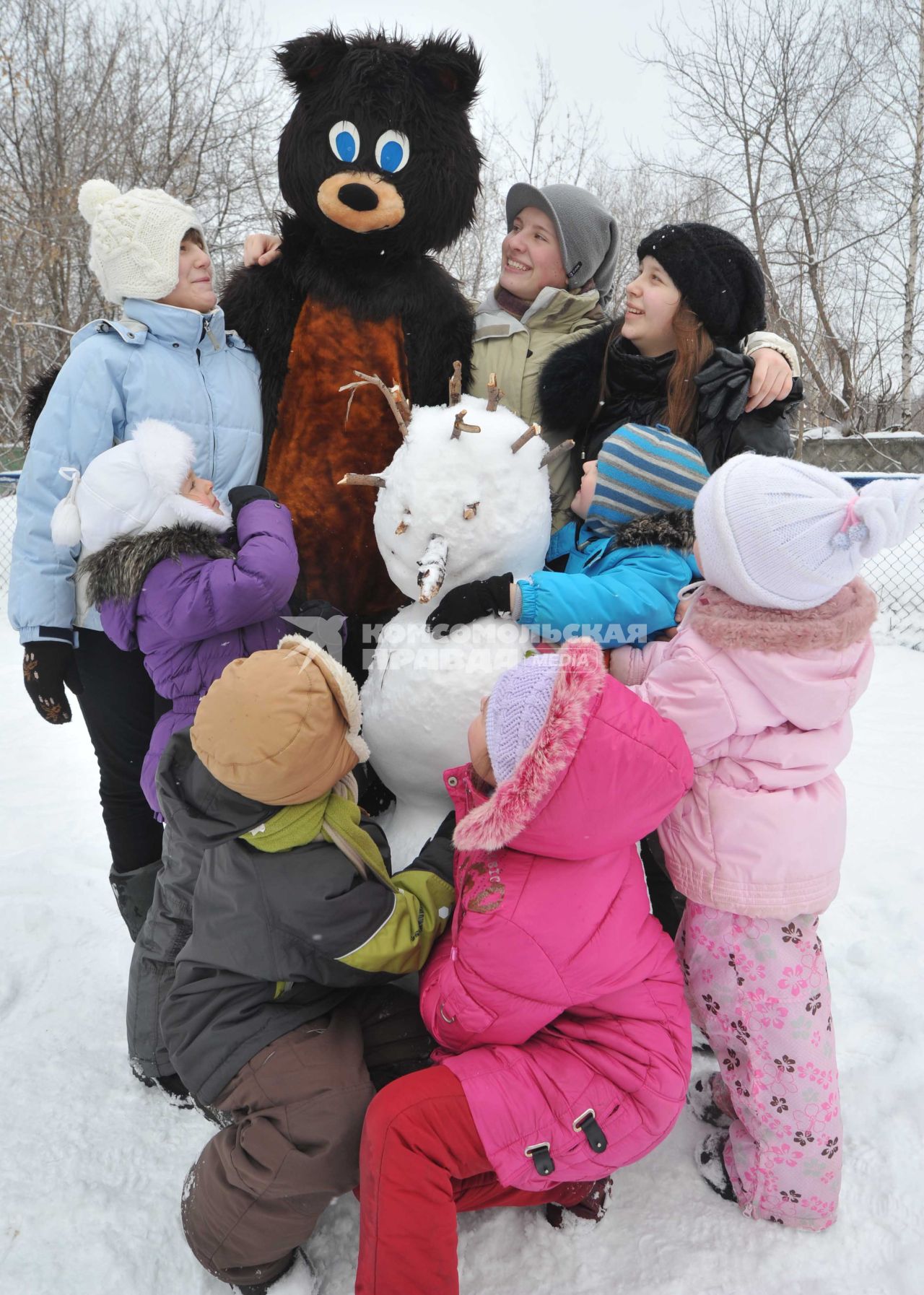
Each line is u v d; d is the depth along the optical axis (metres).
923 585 7.61
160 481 1.97
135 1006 2.11
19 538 2.18
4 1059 2.29
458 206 2.45
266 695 1.69
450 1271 1.54
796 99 13.27
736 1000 1.82
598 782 1.58
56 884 3.14
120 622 2.05
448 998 1.71
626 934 1.72
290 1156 1.61
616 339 2.42
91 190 2.29
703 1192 1.92
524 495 2.02
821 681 1.74
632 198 15.45
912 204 12.81
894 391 13.04
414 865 1.95
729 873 1.78
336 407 2.39
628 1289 1.70
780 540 1.66
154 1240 1.82
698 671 1.78
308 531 2.39
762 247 12.97
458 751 2.01
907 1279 1.71
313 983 1.83
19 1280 1.73
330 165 2.34
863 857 3.31
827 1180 1.78
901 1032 2.36
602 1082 1.66
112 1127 2.09
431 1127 1.56
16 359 11.50
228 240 14.03
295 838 1.77
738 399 2.22
